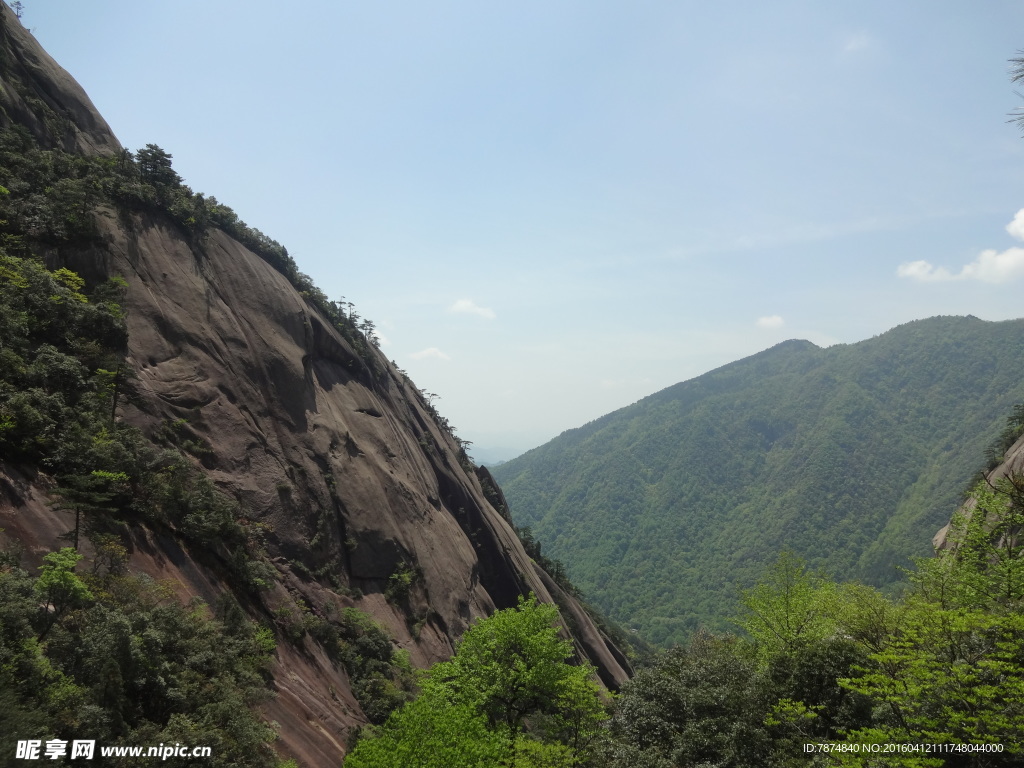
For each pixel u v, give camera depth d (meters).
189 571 26.44
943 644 17.66
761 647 29.30
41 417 24.06
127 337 33.12
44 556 20.48
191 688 19.58
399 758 17.42
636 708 24.55
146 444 29.58
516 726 26.73
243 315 42.91
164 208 42.44
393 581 41.69
